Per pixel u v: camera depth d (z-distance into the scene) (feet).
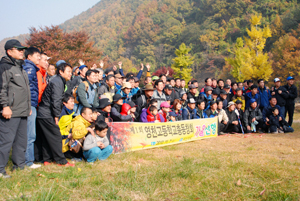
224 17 307.78
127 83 23.90
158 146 22.11
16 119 13.52
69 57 107.34
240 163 15.53
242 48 116.37
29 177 12.63
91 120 17.17
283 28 193.06
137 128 20.94
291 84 32.09
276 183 12.37
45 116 15.06
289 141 23.82
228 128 29.99
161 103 24.80
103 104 20.45
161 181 12.27
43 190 10.68
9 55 13.33
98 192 10.85
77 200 10.18
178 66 116.37
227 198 10.78
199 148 21.12
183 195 10.88
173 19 379.55
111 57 393.29
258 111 30.53
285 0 252.01
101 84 24.25
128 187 11.45
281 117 29.96
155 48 330.34
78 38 118.83
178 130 23.95
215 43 266.36
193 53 280.92
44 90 15.42
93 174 13.33
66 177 12.83
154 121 22.88
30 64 15.06
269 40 200.34
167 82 31.94
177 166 14.46
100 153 16.30
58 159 15.62
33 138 15.30
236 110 30.09
